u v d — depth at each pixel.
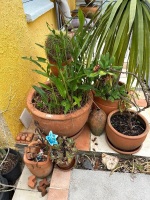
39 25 1.11
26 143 0.85
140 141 0.72
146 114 0.97
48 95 0.80
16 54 0.82
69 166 0.75
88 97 0.77
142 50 0.61
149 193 0.68
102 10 0.67
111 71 0.65
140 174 0.74
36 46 1.07
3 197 0.71
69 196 0.68
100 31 0.69
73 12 2.02
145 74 0.73
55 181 0.71
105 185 0.71
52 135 0.65
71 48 0.79
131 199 0.67
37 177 0.76
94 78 0.72
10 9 0.74
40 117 0.70
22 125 0.93
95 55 0.73
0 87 0.72
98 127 0.81
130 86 0.82
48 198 0.67
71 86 0.68
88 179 0.72
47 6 1.17
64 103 0.69
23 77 0.91
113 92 0.75
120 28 0.62
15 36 0.80
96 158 0.81
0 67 0.70
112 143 0.79
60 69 0.70
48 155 0.70
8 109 0.79
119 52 0.67
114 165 0.75
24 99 0.94
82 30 0.74
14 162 0.81
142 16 0.61
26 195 0.71
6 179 0.75
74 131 0.78
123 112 0.81
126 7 0.63
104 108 0.82
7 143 0.86
